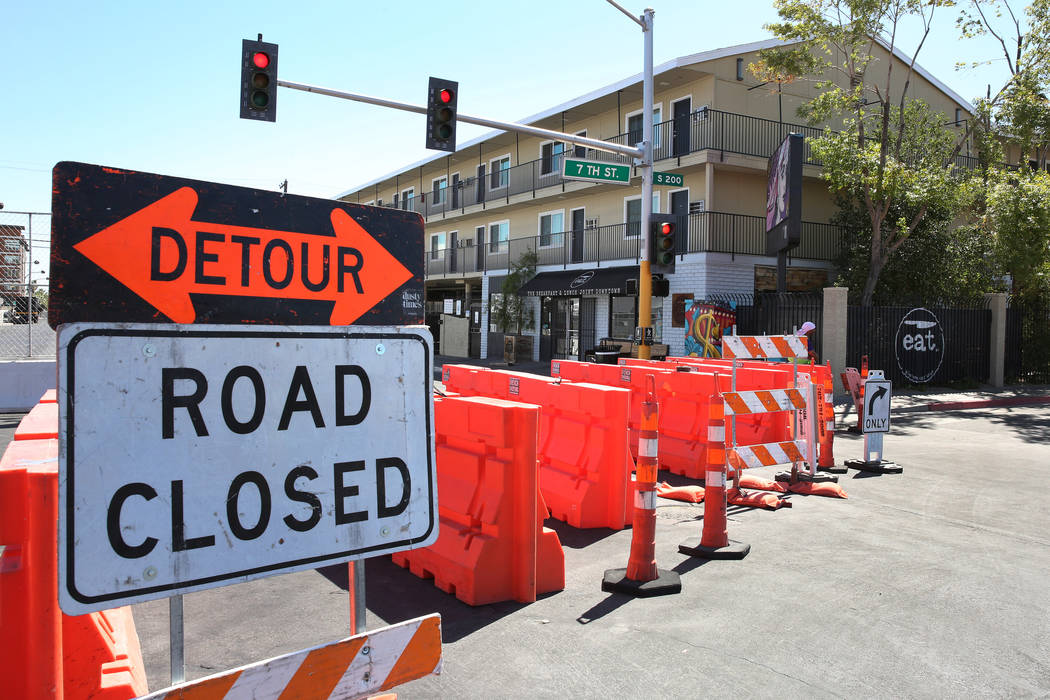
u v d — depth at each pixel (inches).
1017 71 799.1
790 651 146.3
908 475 325.4
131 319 75.0
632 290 596.1
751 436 343.3
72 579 67.7
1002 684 133.8
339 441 85.4
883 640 152.0
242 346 79.2
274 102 428.5
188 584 74.1
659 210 925.8
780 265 607.8
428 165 1427.2
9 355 550.9
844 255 839.1
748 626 158.6
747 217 861.8
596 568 198.4
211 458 76.5
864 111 820.0
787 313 705.6
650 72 573.0
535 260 1120.8
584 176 553.3
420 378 93.0
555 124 1100.5
